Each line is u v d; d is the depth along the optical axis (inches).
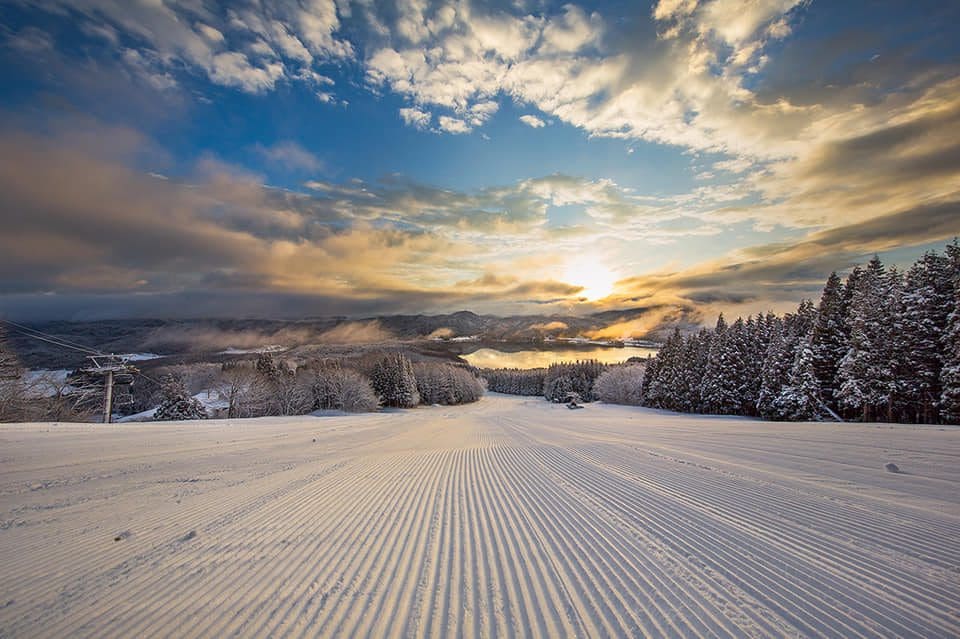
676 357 2233.0
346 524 219.1
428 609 130.1
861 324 1250.6
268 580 152.3
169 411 1646.2
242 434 874.8
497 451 528.1
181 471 398.6
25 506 266.1
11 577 157.4
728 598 133.4
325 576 155.3
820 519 212.8
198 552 180.9
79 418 1475.1
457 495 282.2
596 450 499.5
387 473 376.2
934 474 325.1
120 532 208.8
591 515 226.1
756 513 224.1
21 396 1224.2
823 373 1438.2
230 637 115.6
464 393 4279.0
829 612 124.1
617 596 136.3
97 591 144.7
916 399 1143.6
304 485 323.6
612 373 3250.5
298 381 2459.4
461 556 173.2
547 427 1009.5
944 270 1156.5
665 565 159.5
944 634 112.3
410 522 221.3
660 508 236.2
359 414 2306.8
